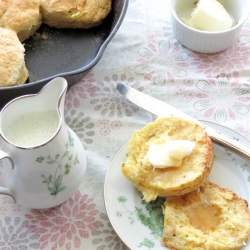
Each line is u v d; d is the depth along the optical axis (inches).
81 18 22.6
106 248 16.7
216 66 22.1
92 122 20.1
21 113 16.0
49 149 15.0
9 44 20.6
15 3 22.1
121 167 17.1
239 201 16.7
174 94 21.1
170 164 16.7
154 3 24.7
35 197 16.1
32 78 21.2
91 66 19.3
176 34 22.7
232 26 22.6
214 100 20.8
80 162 16.5
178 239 15.7
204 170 16.6
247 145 17.9
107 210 16.7
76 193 17.9
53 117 16.1
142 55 22.6
